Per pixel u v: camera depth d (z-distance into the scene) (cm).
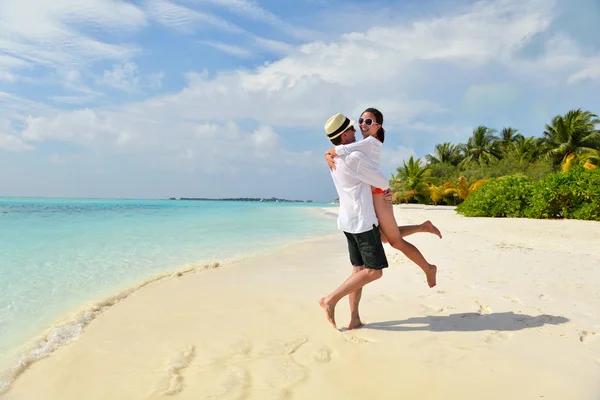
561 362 259
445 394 223
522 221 1451
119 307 411
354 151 314
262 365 268
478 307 380
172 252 815
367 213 318
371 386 235
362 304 402
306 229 1489
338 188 332
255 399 224
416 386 233
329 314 330
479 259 639
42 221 1642
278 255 786
